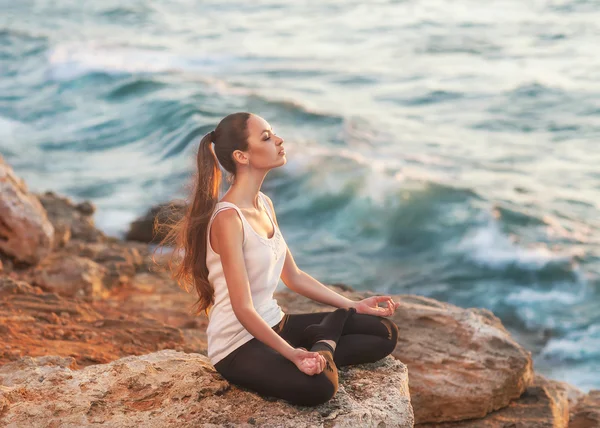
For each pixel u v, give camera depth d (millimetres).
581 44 33188
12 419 3436
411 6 44906
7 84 27750
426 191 15961
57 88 27016
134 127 21797
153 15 45281
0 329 5758
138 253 10062
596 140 20859
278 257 3654
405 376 3834
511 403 5562
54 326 6121
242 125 3520
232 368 3586
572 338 10695
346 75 29750
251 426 3297
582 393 6977
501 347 5598
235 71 30781
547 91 25859
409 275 12969
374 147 20406
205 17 44656
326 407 3449
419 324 5789
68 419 3426
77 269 8141
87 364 5324
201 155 3557
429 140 21219
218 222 3473
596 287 12070
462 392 5223
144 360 4117
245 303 3406
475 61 31281
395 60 32250
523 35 35688
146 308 7840
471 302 12000
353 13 43781
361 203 15641
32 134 21438
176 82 26516
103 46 34375
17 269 8055
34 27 41125
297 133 21531
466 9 42812
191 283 3805
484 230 14281
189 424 3354
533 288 12266
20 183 8484
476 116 23625
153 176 17266
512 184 17219
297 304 6523
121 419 3430
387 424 3443
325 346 3547
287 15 44344
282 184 16688
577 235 14133
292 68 31172
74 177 17312
